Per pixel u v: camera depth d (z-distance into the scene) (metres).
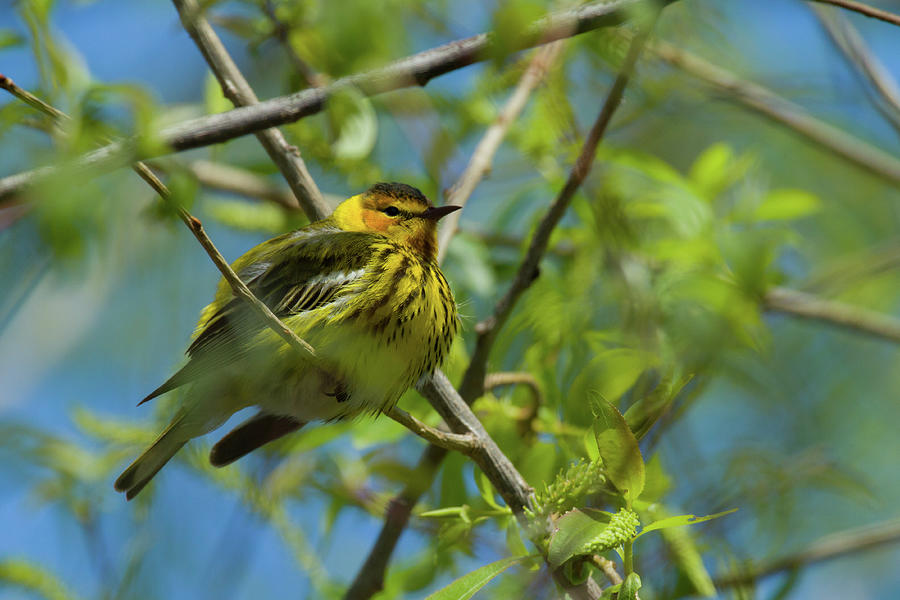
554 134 11.73
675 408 9.73
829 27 14.66
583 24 7.31
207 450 10.72
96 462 11.60
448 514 8.55
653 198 11.83
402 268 9.54
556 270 11.51
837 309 14.44
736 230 11.84
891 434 15.75
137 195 12.38
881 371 16.14
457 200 11.14
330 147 11.18
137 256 14.95
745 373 13.68
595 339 10.60
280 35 10.76
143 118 6.25
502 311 9.41
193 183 6.61
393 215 11.20
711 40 14.10
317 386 9.33
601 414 6.98
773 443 14.41
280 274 9.52
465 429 8.97
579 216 11.85
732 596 9.52
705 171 12.54
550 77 11.43
